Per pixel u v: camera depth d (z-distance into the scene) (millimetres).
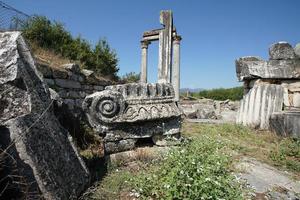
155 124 4754
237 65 9156
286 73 8266
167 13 11422
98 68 13680
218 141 5312
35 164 2488
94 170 4148
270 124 7789
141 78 14711
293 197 3703
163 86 4969
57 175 2727
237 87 25219
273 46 8461
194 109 13156
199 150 4410
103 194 3270
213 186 3027
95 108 4402
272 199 3527
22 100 2672
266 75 8422
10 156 2344
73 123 5406
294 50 8508
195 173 3137
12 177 2436
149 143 4945
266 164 4984
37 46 9656
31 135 2592
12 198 2506
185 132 7305
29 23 11258
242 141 6656
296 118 7082
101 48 14766
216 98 25000
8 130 2490
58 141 3047
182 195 2957
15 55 2705
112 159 4348
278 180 4207
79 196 3066
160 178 3391
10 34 3027
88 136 5809
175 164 3510
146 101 4703
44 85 3305
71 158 3174
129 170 4082
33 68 3215
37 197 2436
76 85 7910
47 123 2988
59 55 10383
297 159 5531
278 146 6289
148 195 3207
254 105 8500
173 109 4883
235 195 3074
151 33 14336
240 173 4195
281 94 8211
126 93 4648
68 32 12555
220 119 11594
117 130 4516
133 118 4508
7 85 2592
